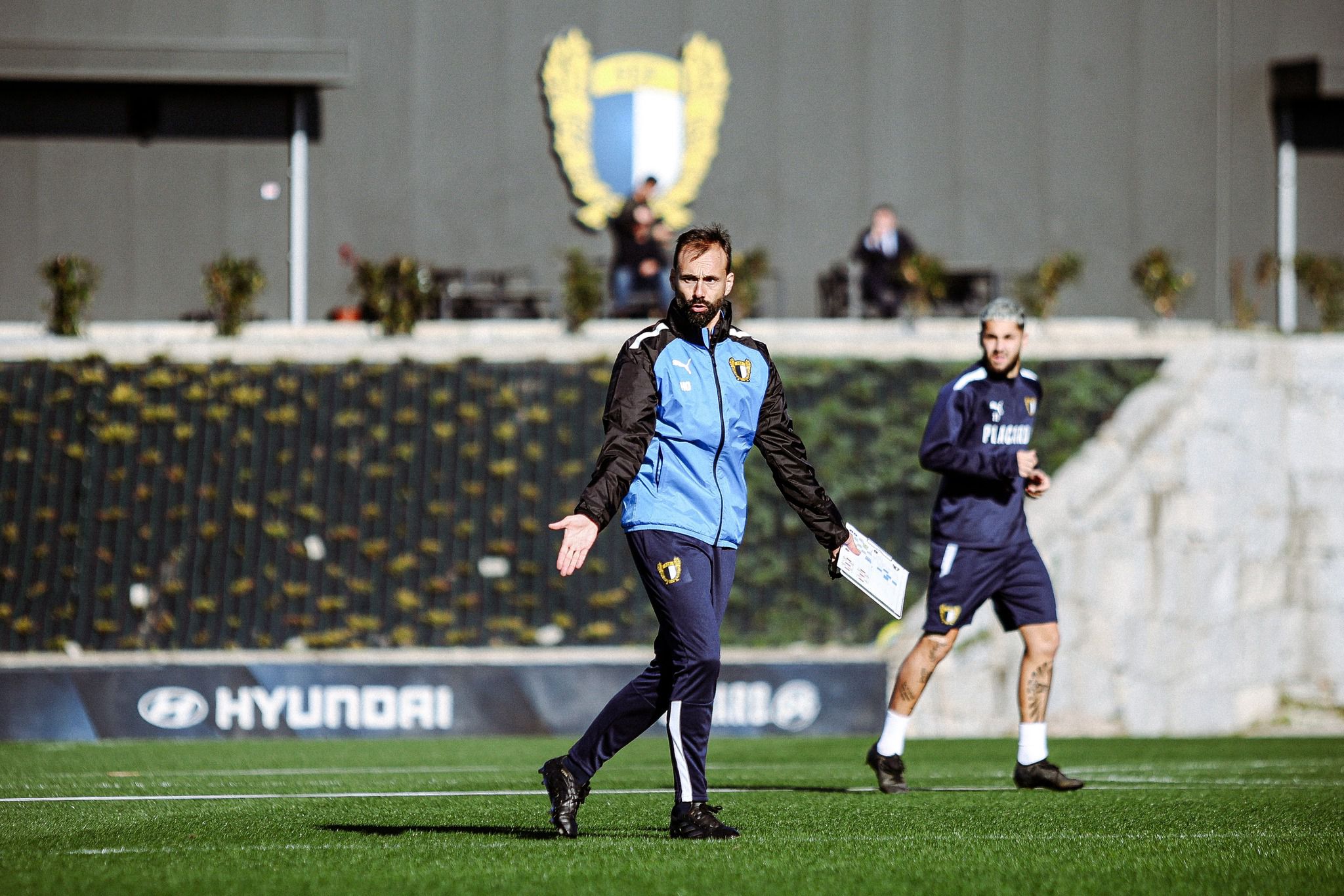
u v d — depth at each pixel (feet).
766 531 169.99
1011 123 246.47
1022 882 51.24
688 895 48.34
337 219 234.38
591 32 238.07
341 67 226.17
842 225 242.99
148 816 72.02
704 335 59.67
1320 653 174.70
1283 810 74.90
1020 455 84.53
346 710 139.33
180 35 232.32
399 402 178.60
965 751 128.47
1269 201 250.16
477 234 236.02
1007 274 246.27
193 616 162.50
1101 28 248.32
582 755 61.98
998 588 87.04
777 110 241.96
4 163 230.48
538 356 182.60
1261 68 249.34
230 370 180.14
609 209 237.45
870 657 151.74
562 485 172.96
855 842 60.85
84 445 173.06
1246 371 175.94
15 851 59.16
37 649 158.92
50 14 230.07
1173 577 165.37
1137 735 157.28
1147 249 248.32
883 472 172.96
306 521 169.48
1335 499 176.04
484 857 56.03
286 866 54.13
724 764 113.09
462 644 161.68
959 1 245.45
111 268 231.50
